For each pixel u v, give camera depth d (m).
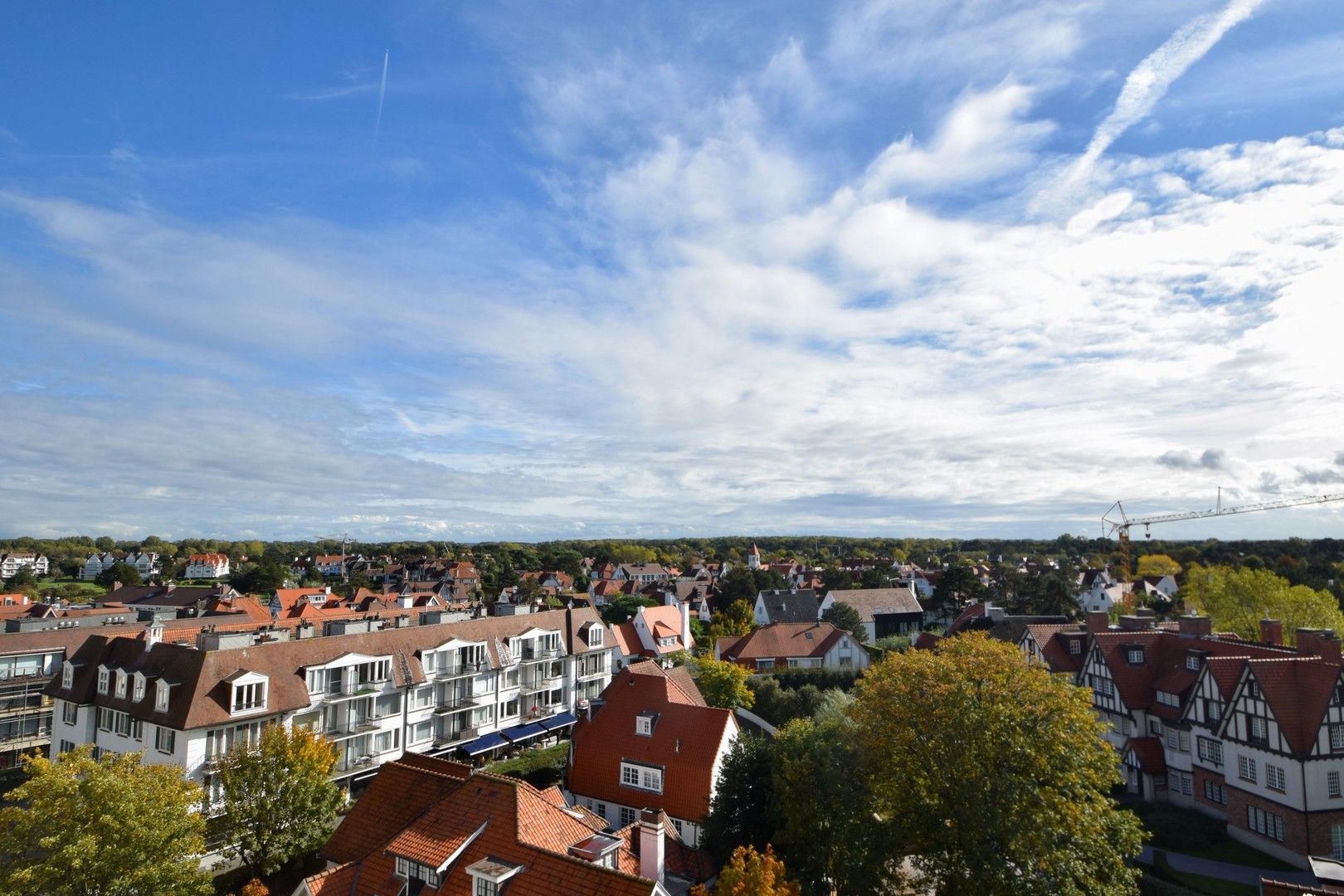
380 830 30.58
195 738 45.81
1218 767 49.81
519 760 59.41
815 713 62.28
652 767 44.62
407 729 59.84
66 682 54.34
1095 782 33.75
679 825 43.09
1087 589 147.25
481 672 65.56
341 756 54.47
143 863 30.27
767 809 38.00
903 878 36.44
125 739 49.19
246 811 38.41
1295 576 129.00
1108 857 32.44
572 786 47.62
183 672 48.16
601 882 23.84
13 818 30.25
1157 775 54.62
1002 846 31.58
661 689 49.62
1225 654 55.41
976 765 33.09
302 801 39.19
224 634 53.41
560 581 186.50
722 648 94.19
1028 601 119.19
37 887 28.17
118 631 71.56
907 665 37.03
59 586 180.25
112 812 30.16
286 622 86.50
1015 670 35.62
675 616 104.94
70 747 53.16
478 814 28.06
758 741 41.66
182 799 32.81
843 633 91.44
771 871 27.97
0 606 97.25
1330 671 44.91
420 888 26.75
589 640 79.00
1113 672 59.91
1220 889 40.16
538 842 26.88
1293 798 43.56
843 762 36.75
